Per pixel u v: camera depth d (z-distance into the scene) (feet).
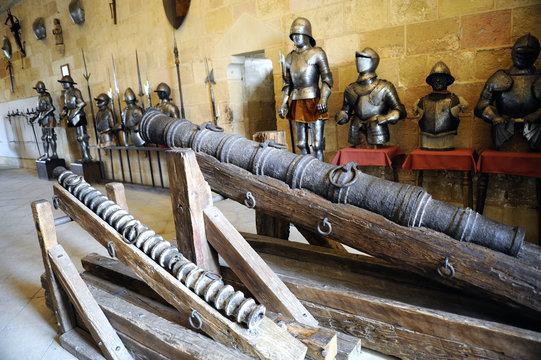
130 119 18.16
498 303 4.85
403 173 11.97
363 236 5.28
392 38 11.32
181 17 16.47
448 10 10.29
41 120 23.44
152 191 18.56
